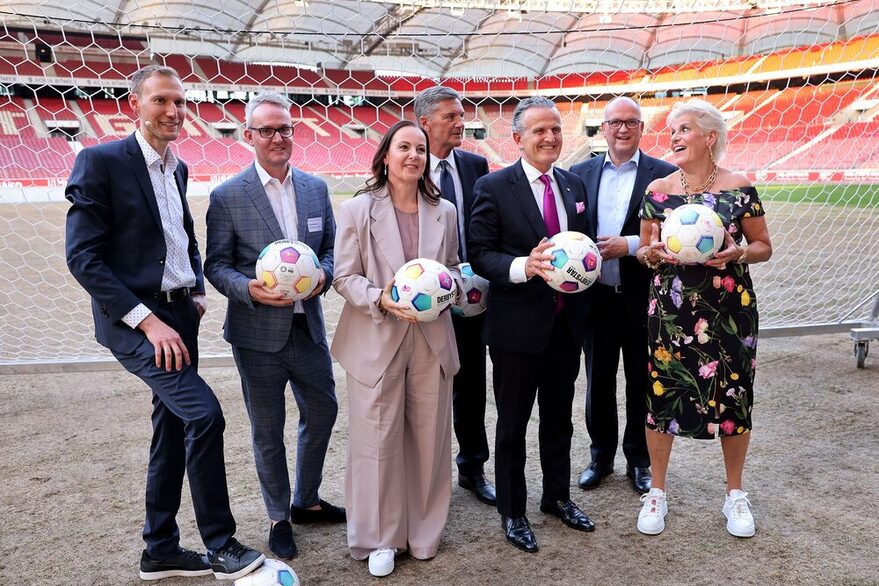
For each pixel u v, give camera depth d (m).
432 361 2.49
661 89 18.89
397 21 16.84
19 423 3.98
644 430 3.09
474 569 2.45
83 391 4.55
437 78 17.64
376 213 2.44
